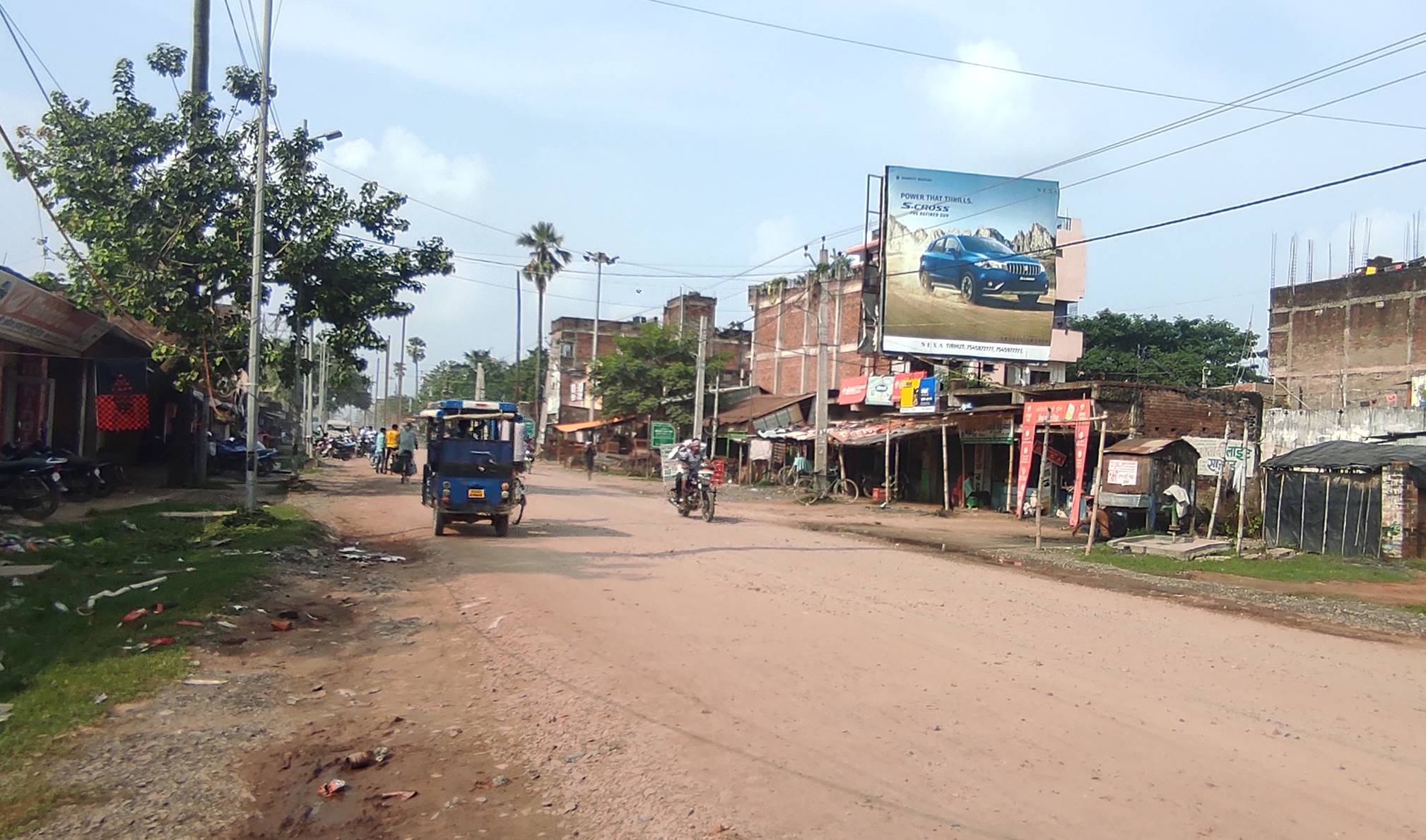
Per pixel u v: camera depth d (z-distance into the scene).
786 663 8.05
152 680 7.23
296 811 5.12
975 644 9.00
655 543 17.05
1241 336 53.41
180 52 24.81
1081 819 4.91
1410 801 5.23
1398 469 17.44
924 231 34.44
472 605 10.68
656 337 52.62
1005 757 5.81
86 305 20.92
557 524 20.08
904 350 34.12
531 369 89.62
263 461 34.28
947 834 4.72
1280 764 5.78
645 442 55.69
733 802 5.14
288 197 24.72
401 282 27.23
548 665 8.00
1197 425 27.05
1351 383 39.09
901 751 5.91
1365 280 38.94
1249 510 21.30
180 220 23.36
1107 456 21.61
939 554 17.94
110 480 22.81
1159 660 8.59
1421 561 16.89
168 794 5.23
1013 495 29.14
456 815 5.07
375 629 9.52
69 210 23.38
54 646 8.11
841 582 12.84
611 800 5.21
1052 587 13.58
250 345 17.59
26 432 22.00
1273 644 9.73
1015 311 34.88
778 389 54.03
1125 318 54.16
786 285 53.78
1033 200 35.31
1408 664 9.03
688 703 6.90
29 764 5.59
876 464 36.66
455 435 17.70
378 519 20.66
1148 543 18.91
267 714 6.70
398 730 6.41
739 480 44.41
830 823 4.86
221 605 9.85
